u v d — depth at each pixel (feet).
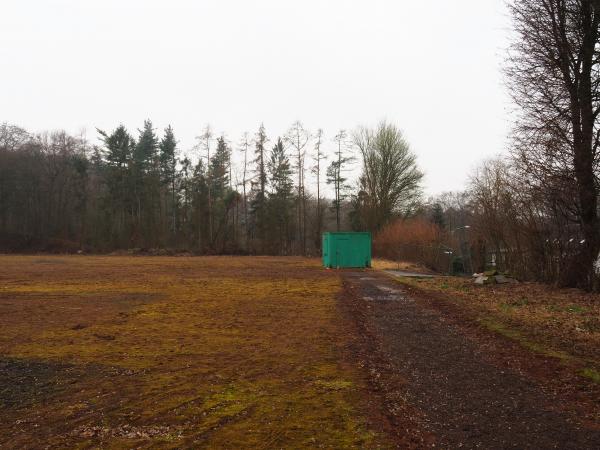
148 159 224.53
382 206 168.86
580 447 13.92
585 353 24.02
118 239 209.36
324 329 33.24
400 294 52.95
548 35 49.21
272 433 15.16
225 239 206.59
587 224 47.47
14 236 207.72
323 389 19.75
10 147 229.45
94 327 34.76
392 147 170.09
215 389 19.95
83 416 16.94
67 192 223.71
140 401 18.53
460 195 240.32
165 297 52.70
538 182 50.96
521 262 65.05
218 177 209.46
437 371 22.35
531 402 17.85
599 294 43.88
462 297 47.01
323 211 209.77
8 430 15.71
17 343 29.45
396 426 15.65
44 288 62.69
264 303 47.03
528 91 50.62
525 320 33.06
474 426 15.58
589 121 46.37
